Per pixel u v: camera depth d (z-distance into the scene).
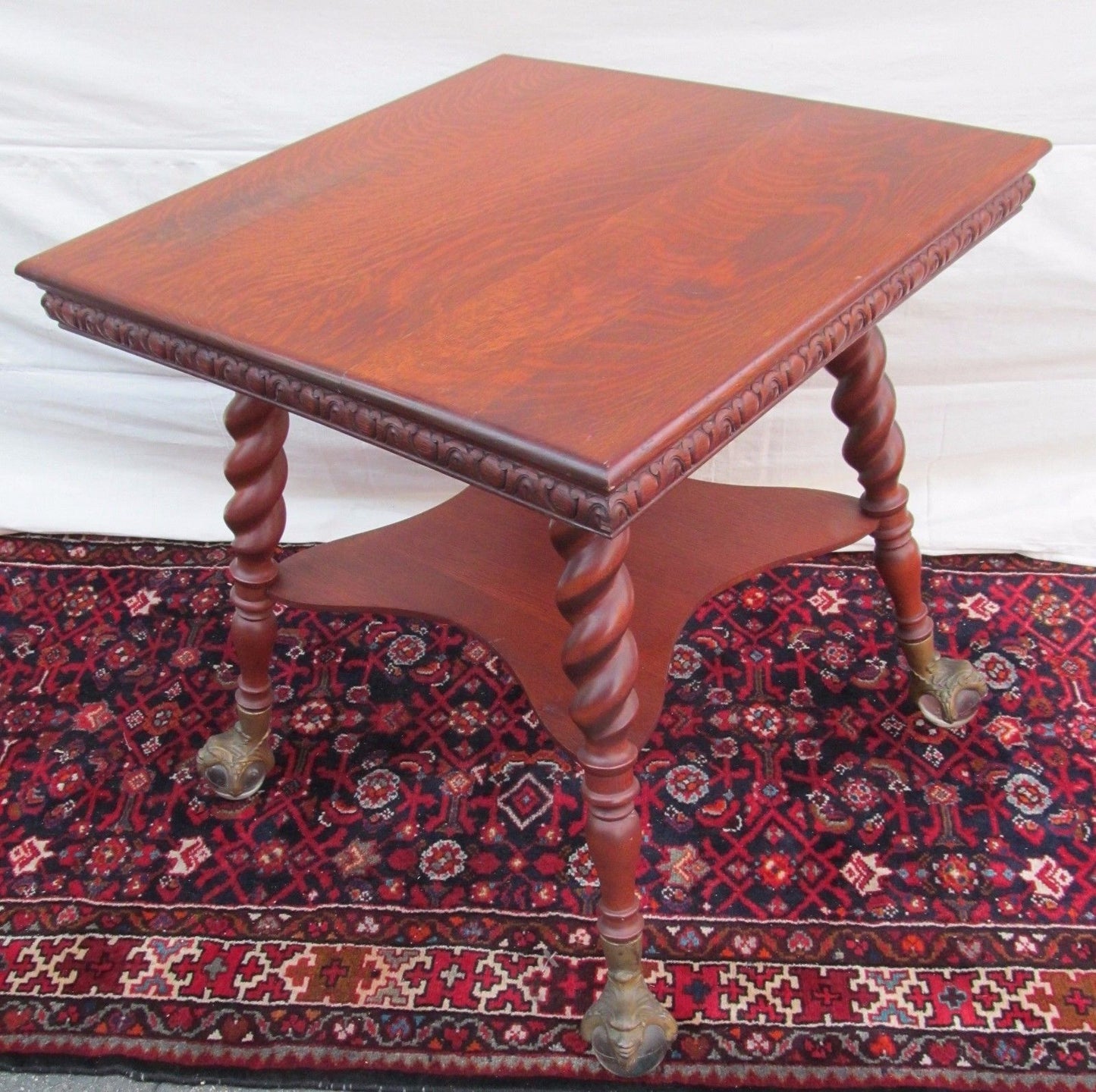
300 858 1.18
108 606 1.50
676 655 1.38
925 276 0.83
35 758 1.30
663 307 0.75
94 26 1.29
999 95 1.25
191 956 1.09
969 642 1.37
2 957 1.09
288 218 0.92
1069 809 1.17
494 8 1.26
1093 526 1.46
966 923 1.08
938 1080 0.96
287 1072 0.99
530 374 0.69
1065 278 1.34
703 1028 1.01
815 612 1.42
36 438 1.60
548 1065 0.98
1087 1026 0.99
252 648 1.17
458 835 1.19
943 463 1.51
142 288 0.83
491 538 1.21
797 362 0.72
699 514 1.20
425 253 0.85
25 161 1.38
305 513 1.60
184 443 1.58
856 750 1.25
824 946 1.07
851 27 1.23
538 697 1.01
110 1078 1.00
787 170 0.92
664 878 1.13
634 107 1.08
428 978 1.06
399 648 1.41
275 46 1.30
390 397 0.69
